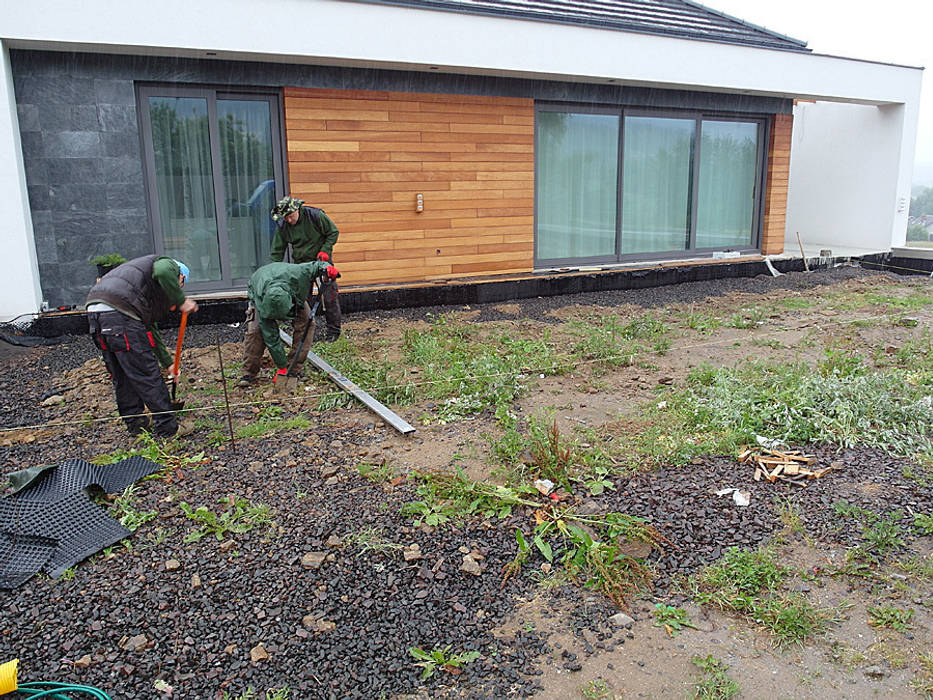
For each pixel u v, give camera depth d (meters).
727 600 3.16
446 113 9.34
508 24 8.91
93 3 7.03
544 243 10.79
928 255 12.39
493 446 4.60
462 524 3.76
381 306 8.92
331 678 2.76
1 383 6.09
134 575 3.36
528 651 2.91
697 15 11.98
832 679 2.73
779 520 3.78
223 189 8.52
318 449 4.71
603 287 10.32
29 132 7.46
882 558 3.45
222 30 7.53
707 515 3.82
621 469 4.34
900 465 4.38
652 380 6.13
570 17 9.34
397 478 4.27
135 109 7.83
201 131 8.31
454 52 8.68
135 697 2.67
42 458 4.64
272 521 3.79
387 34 8.27
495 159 9.80
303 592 3.24
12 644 2.94
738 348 7.21
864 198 13.33
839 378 5.78
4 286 7.26
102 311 4.61
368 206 9.11
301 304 5.79
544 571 3.42
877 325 8.12
